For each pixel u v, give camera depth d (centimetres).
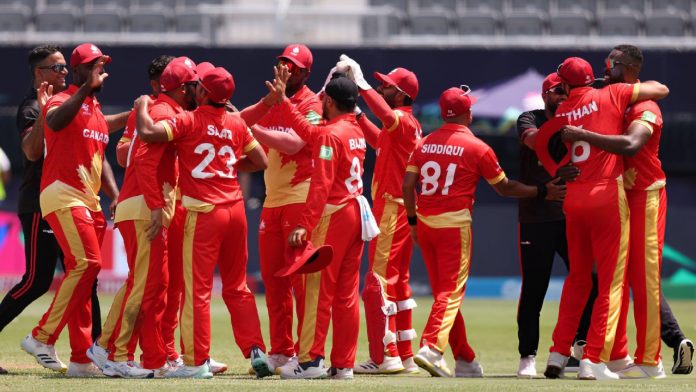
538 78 7006
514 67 7050
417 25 8531
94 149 2647
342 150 2503
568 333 2634
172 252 2722
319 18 7912
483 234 7100
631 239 2655
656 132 2630
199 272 2492
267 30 7888
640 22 8544
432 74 7038
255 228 7019
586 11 8794
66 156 2594
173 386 2238
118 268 6825
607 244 2555
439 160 2675
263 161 2653
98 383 2317
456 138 2681
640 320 2658
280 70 2550
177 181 2677
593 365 2545
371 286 2758
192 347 2503
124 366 2538
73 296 2616
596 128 2562
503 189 2688
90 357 2589
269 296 2808
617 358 2716
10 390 2159
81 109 2616
